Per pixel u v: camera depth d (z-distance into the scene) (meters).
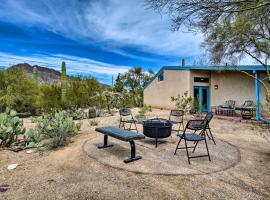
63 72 14.16
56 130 5.36
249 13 2.83
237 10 2.50
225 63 5.86
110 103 16.27
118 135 4.27
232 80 13.16
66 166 3.90
